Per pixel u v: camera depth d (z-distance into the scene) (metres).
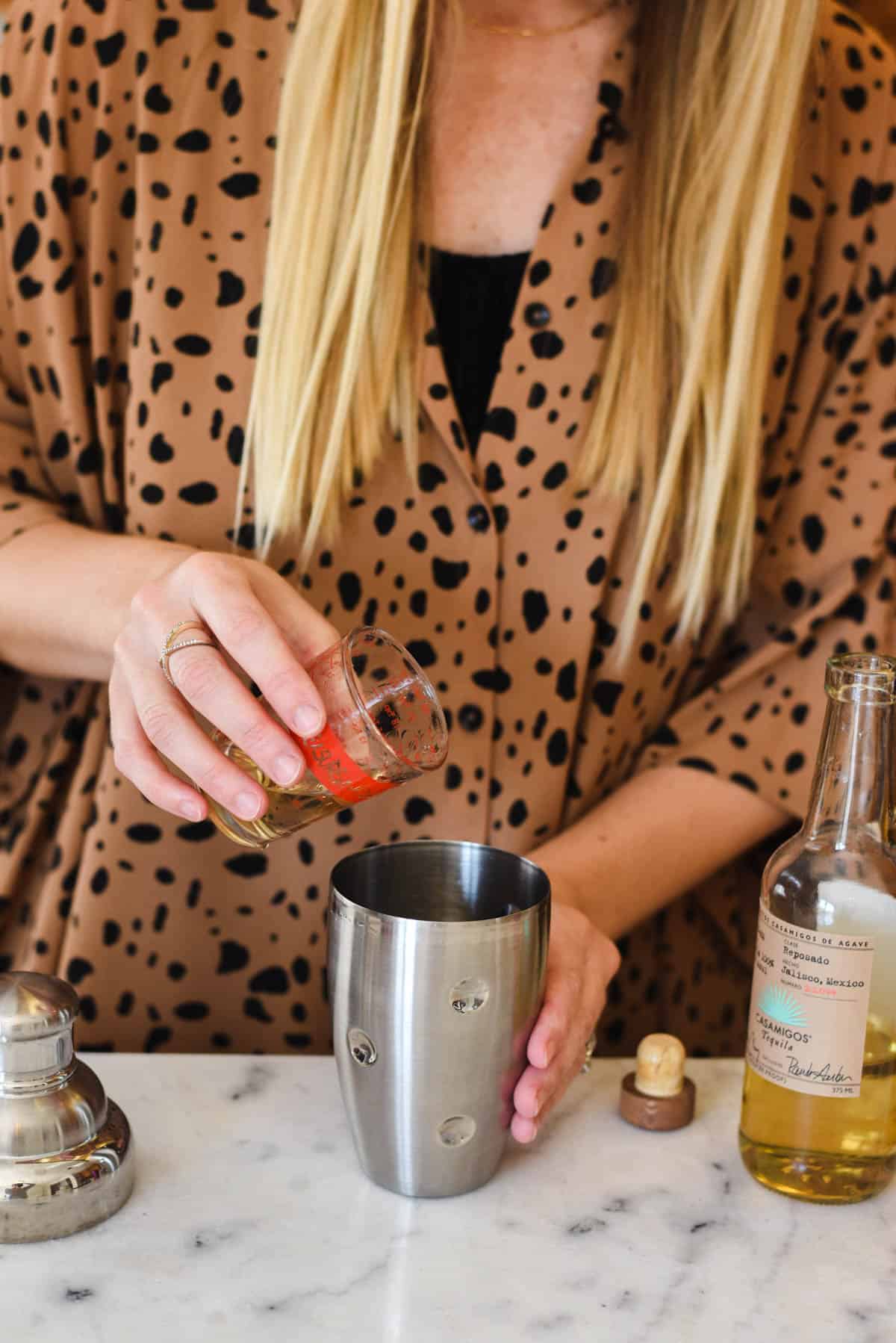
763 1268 0.64
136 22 1.01
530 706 1.07
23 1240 0.64
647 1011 1.21
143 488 1.04
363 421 0.99
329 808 0.68
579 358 1.03
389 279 0.97
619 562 1.08
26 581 0.95
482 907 0.76
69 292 1.05
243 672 0.73
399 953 0.64
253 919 1.08
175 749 0.69
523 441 1.03
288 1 1.00
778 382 1.12
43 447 1.11
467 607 1.05
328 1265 0.63
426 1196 0.69
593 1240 0.66
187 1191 0.69
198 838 1.06
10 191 1.05
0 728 1.15
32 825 1.10
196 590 0.72
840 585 1.11
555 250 1.01
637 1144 0.76
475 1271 0.63
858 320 1.13
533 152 1.01
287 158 0.96
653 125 1.02
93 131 1.03
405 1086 0.66
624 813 1.07
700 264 1.03
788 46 0.97
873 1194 0.71
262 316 0.98
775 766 1.10
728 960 1.24
